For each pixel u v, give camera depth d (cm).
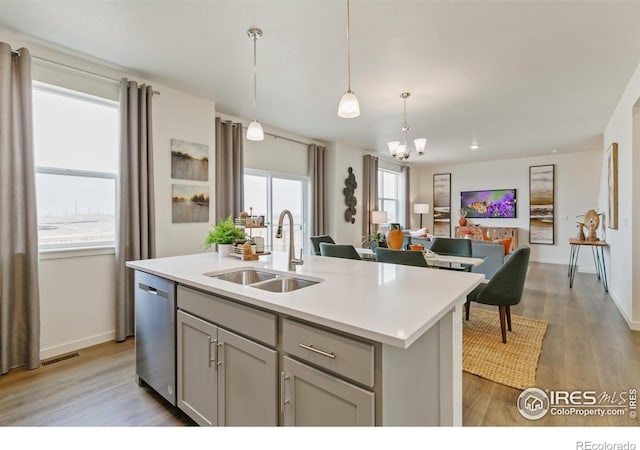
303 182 567
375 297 133
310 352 116
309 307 119
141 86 306
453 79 314
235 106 396
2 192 230
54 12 213
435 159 777
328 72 301
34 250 244
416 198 895
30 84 241
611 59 274
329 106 397
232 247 246
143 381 216
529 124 470
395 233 353
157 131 325
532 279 553
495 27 228
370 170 670
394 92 348
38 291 246
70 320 275
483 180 805
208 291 158
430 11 211
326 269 196
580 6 204
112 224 306
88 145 291
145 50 263
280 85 332
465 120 450
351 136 548
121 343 291
